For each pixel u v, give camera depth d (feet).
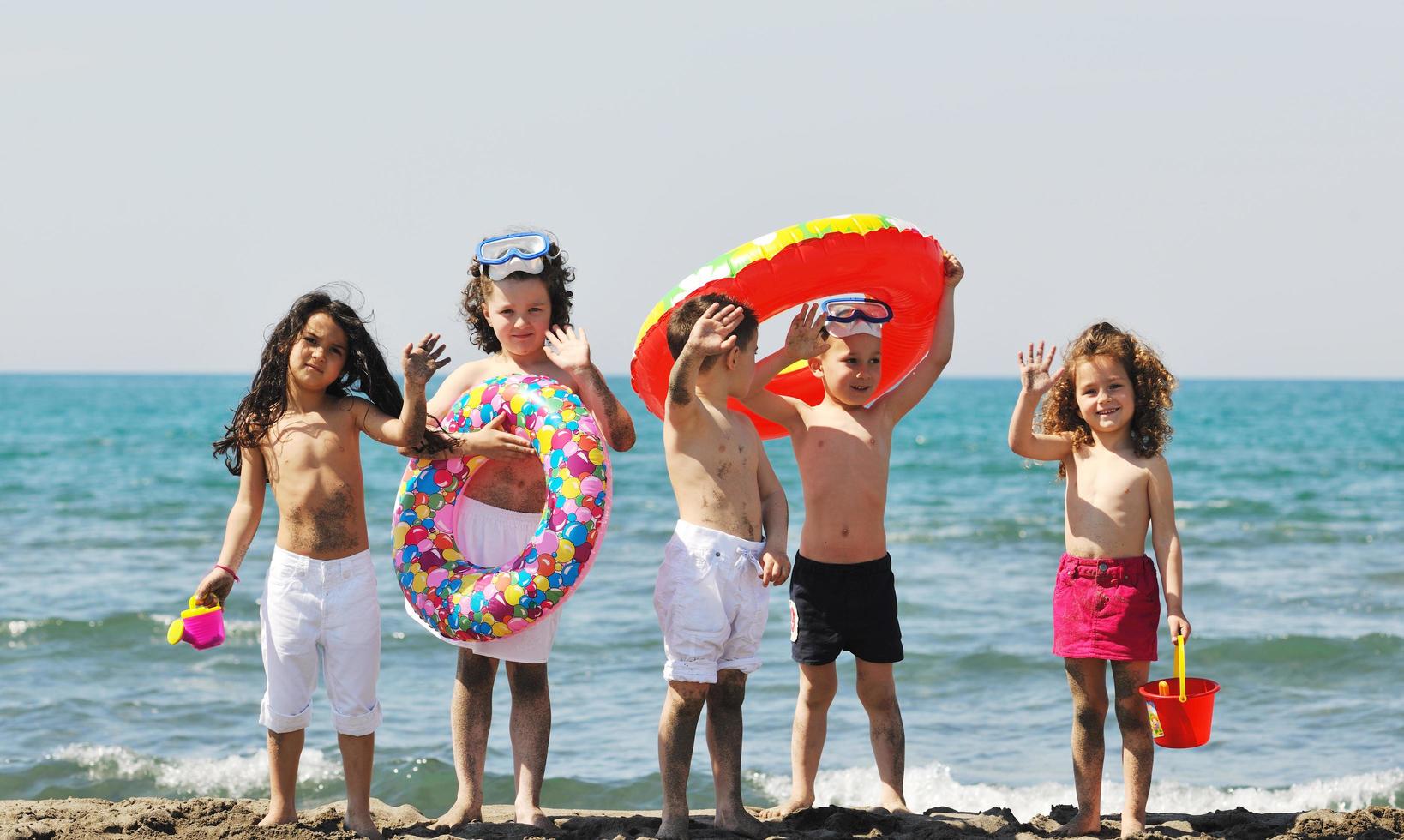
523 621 16.85
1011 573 57.26
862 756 27.99
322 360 16.44
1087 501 17.31
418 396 15.96
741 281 17.70
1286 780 26.45
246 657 38.91
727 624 16.57
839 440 18.85
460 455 17.72
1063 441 17.79
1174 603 16.60
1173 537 16.99
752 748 28.68
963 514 84.84
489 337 19.22
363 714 16.49
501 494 17.92
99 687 34.88
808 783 19.17
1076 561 17.22
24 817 17.52
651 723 30.86
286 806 16.76
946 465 131.85
